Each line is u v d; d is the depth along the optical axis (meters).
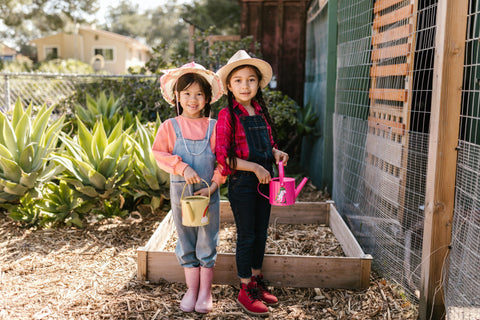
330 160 5.11
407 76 2.93
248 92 2.49
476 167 2.02
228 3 22.77
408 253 2.75
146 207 4.30
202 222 2.37
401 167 2.93
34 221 3.88
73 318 2.46
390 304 2.61
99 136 4.12
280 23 8.41
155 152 2.52
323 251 3.44
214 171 2.52
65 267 3.12
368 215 3.47
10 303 2.60
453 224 2.22
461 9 2.06
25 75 6.72
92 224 3.96
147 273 2.89
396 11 3.10
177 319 2.47
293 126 6.89
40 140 4.14
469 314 2.11
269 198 2.57
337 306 2.62
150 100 6.84
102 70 27.50
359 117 3.83
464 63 2.15
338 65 4.49
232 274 2.85
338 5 4.55
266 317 2.51
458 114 2.14
